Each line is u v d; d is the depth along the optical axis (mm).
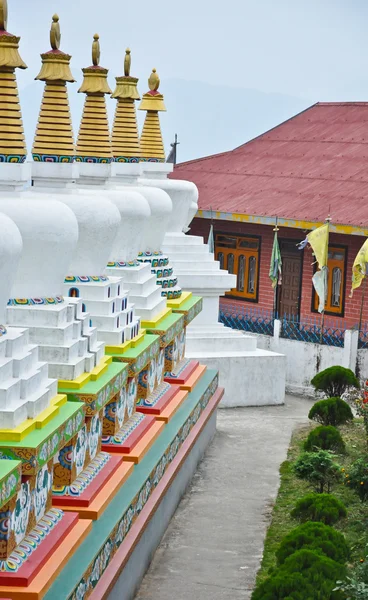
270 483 20359
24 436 11094
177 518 18047
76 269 16234
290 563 13352
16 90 13320
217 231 36750
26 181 13797
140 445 16406
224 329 27875
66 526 12273
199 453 21531
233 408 27297
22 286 13781
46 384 12281
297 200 33562
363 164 34750
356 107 38875
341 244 32156
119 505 13875
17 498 10883
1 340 11250
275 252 31984
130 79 21766
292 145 38219
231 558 16234
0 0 12914
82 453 13773
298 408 27812
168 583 15156
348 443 22641
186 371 22172
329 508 17250
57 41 15680
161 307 20672
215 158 39875
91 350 14492
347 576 12859
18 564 10836
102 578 12672
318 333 30219
